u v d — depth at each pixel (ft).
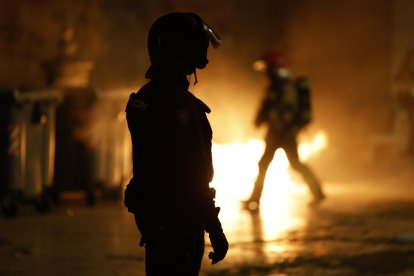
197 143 25.36
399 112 143.95
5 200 76.84
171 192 25.09
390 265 52.49
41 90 79.36
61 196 94.32
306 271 50.55
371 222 74.79
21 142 77.25
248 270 50.75
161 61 26.43
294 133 85.35
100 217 79.41
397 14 148.46
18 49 156.66
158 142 25.27
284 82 84.84
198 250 26.16
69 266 51.21
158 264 25.54
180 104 25.44
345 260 54.24
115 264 52.16
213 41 27.48
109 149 94.27
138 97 26.14
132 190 25.84
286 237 64.90
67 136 93.56
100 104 93.35
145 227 25.58
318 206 90.07
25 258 53.98
